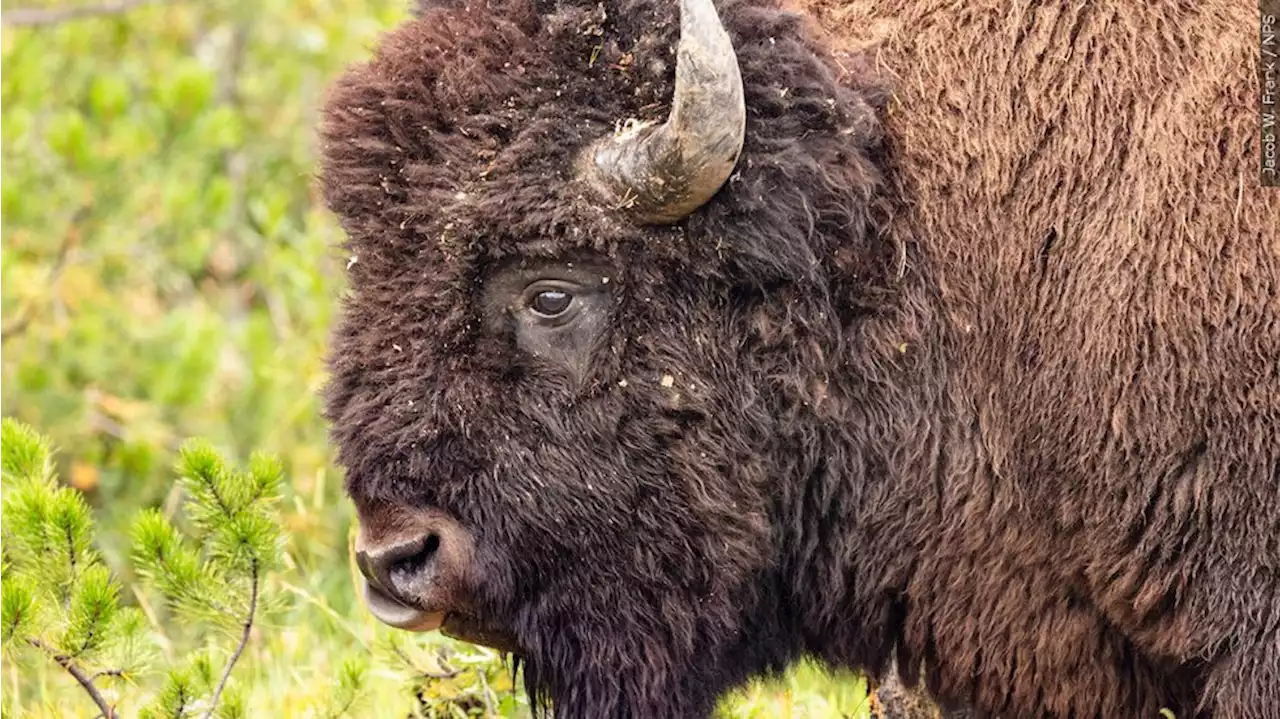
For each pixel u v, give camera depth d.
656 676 14.20
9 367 27.86
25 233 28.27
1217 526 13.12
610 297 13.48
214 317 29.47
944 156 13.78
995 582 14.20
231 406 28.56
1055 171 13.53
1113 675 14.41
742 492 13.91
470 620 14.23
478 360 13.51
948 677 14.93
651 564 13.91
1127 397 13.23
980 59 13.82
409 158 13.50
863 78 13.80
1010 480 13.84
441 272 13.38
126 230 29.28
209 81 29.55
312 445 27.03
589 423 13.60
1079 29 13.65
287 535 17.77
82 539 16.08
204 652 17.23
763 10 13.53
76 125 28.02
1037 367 13.60
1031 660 14.48
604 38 13.46
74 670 15.66
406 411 13.46
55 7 33.22
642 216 13.19
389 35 14.38
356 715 18.19
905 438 13.94
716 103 12.61
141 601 19.47
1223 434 13.02
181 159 29.58
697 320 13.54
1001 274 13.67
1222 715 13.34
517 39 13.52
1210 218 13.08
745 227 13.28
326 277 28.09
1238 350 12.96
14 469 16.55
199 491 16.38
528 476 13.60
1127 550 13.53
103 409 28.78
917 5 14.12
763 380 13.76
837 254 13.64
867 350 13.83
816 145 13.46
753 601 14.47
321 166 14.16
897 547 14.28
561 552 13.83
